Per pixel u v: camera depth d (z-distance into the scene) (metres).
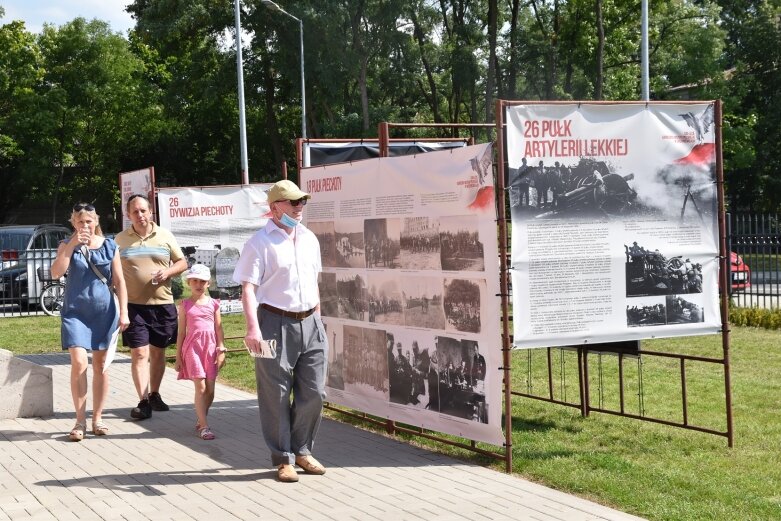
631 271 7.05
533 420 8.38
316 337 6.50
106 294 7.83
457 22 47.69
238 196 12.79
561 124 6.79
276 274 6.34
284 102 50.53
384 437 7.78
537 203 6.70
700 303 7.33
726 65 50.00
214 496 5.95
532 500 5.78
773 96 48.12
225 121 54.91
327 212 8.45
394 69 47.47
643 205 7.10
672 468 6.61
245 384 10.66
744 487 6.09
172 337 8.88
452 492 5.99
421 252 7.22
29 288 20.77
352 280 8.14
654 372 10.95
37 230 23.66
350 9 43.69
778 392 9.68
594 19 42.62
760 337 14.27
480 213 6.61
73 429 7.71
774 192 47.53
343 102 47.25
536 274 6.72
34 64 51.91
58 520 5.48
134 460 6.97
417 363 7.38
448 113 53.03
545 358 12.13
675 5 45.12
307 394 6.45
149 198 12.19
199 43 49.72
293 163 56.28
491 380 6.64
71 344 7.70
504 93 48.47
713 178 7.38
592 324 6.91
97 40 52.38
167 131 54.12
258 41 44.09
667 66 44.97
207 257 12.62
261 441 7.64
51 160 53.09
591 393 9.73
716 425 8.11
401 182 7.39
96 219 7.77
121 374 11.48
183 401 9.55
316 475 6.49
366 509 5.61
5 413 8.59
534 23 47.50
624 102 7.00
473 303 6.75
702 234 7.34
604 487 6.00
